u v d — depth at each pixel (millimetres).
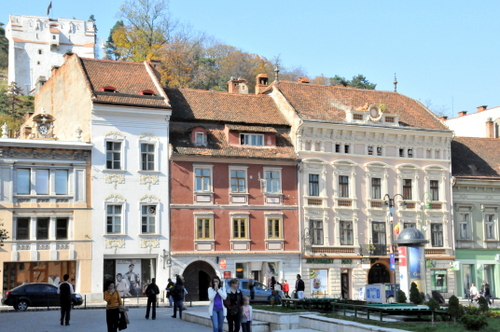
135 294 56312
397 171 66750
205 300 58469
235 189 60156
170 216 57625
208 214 58750
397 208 66312
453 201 69188
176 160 58344
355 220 64438
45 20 162250
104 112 56219
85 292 54281
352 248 63844
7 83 165375
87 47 166250
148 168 57562
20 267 53188
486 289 64000
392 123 67062
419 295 39062
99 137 56031
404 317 30375
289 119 64000
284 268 60812
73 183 55000
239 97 65750
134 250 56125
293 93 67125
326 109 66000
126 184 56562
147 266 57125
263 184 61031
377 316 31266
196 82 112250
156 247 56812
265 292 50094
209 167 59375
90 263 54719
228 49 126312
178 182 58219
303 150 62750
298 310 34250
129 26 115500
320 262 62188
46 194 54219
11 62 158125
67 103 62125
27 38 159375
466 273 69062
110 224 55906
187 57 114188
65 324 32875
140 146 57344
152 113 57656
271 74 130250
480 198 70688
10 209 52875
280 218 61250
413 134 67500
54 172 54688
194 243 58031
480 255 69688
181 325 33281
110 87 57719
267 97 67250
